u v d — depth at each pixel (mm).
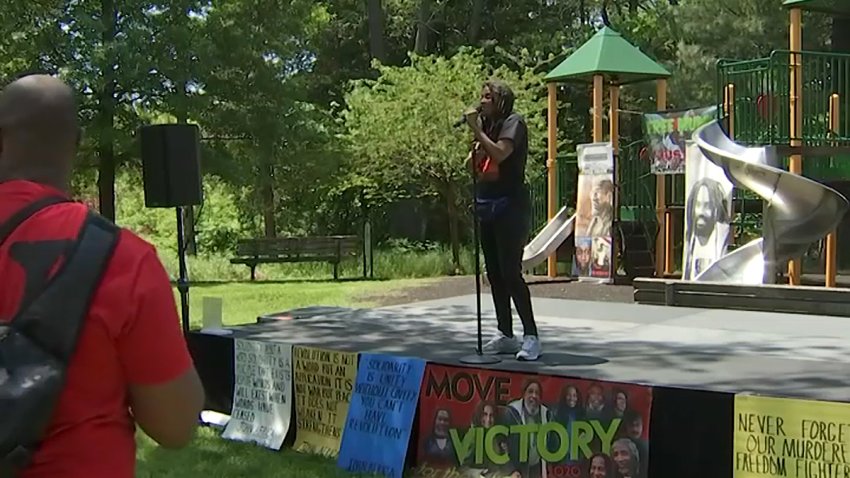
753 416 3350
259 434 4953
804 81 10492
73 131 1633
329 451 4637
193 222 20031
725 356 5109
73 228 1529
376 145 14594
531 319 4836
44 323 1445
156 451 4715
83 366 1473
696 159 10203
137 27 13016
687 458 3545
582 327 6648
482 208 4641
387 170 15031
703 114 10875
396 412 4336
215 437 5051
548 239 12195
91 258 1498
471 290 10859
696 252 9992
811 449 3207
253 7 13953
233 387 5270
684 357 5066
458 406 4156
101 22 12875
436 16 23797
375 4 21203
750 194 11625
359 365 4543
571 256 12633
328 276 14734
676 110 11266
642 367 4688
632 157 12547
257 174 14531
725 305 8102
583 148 11734
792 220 8547
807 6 10016
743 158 8766
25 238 1510
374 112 14594
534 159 15625
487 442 4055
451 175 14641
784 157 9602
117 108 13508
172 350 1546
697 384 4168
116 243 1539
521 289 4746
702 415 3502
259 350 5059
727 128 9758
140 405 1559
